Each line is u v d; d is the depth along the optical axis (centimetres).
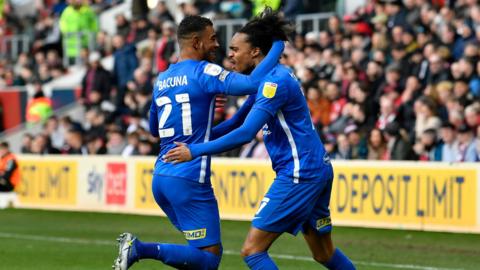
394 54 3509
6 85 5428
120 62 4600
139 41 4841
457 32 3481
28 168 3897
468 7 3575
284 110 1523
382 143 3069
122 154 3819
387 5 3819
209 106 1545
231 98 3753
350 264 1639
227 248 2531
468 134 2973
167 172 1542
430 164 2847
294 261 2272
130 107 4134
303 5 4619
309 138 1538
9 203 3934
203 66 1539
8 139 5059
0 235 2908
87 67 4759
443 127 3005
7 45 5975
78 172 3731
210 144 1472
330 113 3481
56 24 5625
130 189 3562
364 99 3303
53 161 3812
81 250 2523
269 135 1557
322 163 1545
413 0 3738
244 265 2212
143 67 4369
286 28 1567
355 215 3003
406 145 3053
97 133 4112
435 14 3638
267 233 1538
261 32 1566
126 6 5750
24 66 5422
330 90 3484
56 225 3194
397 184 2912
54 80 5300
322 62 3784
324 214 1598
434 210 2841
